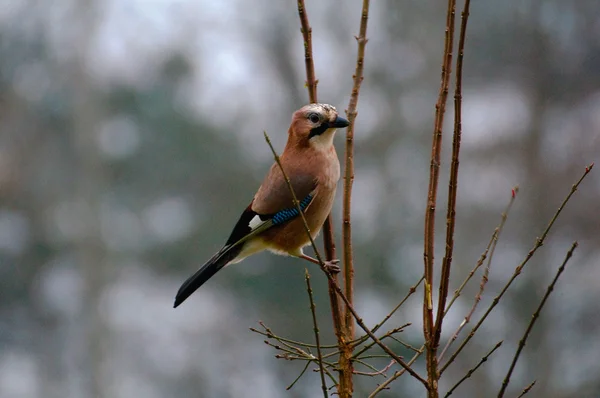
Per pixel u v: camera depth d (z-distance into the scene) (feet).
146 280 67.26
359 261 59.06
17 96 68.69
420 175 63.05
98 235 67.05
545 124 62.39
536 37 63.87
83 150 69.10
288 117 67.15
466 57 64.90
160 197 68.23
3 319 65.82
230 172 65.87
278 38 67.72
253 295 60.13
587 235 56.95
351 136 14.01
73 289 67.05
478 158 61.46
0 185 66.80
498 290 54.39
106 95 69.77
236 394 60.75
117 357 65.16
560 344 52.70
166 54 69.31
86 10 69.56
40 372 65.46
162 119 67.87
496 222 58.13
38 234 67.15
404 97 66.33
